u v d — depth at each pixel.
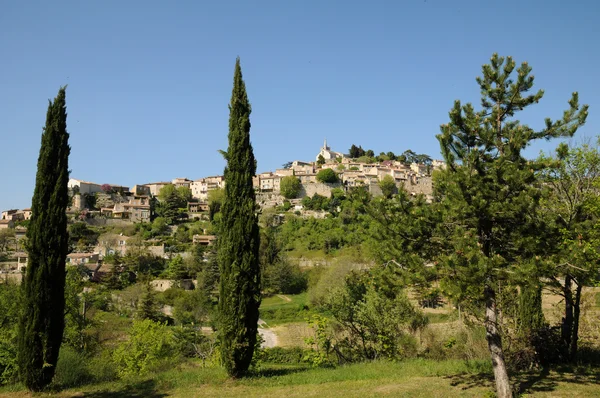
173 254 89.38
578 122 13.53
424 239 13.93
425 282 13.05
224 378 17.25
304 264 78.62
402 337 24.27
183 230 109.38
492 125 14.27
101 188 134.75
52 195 16.72
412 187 128.38
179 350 32.78
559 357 18.58
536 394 13.75
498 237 13.69
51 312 16.17
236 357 17.16
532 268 11.68
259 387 16.23
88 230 105.00
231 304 17.34
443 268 12.52
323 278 52.72
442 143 14.12
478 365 18.11
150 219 121.31
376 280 14.23
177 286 71.38
